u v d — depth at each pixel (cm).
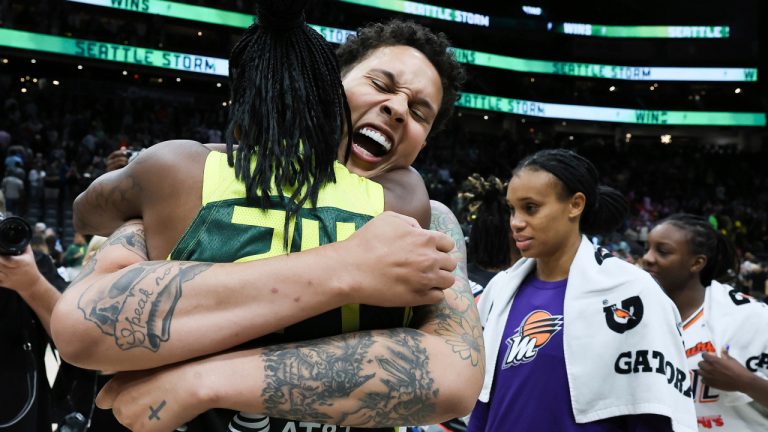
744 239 1936
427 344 88
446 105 125
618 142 2652
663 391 173
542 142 2472
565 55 2448
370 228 87
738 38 2442
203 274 82
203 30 1850
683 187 2386
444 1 2242
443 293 95
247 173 88
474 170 2122
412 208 100
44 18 1580
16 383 189
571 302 192
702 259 242
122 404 82
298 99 91
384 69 108
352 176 98
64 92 1758
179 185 89
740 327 232
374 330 88
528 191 202
